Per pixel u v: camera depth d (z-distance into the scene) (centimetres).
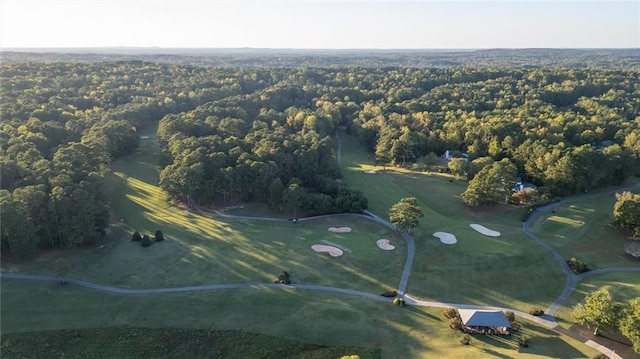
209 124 11700
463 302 5884
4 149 8769
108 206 7894
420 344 5012
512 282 6338
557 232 7875
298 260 6831
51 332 5091
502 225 8188
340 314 5525
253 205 8944
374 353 4875
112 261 6681
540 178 9994
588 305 5169
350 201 8619
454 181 10644
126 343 4991
